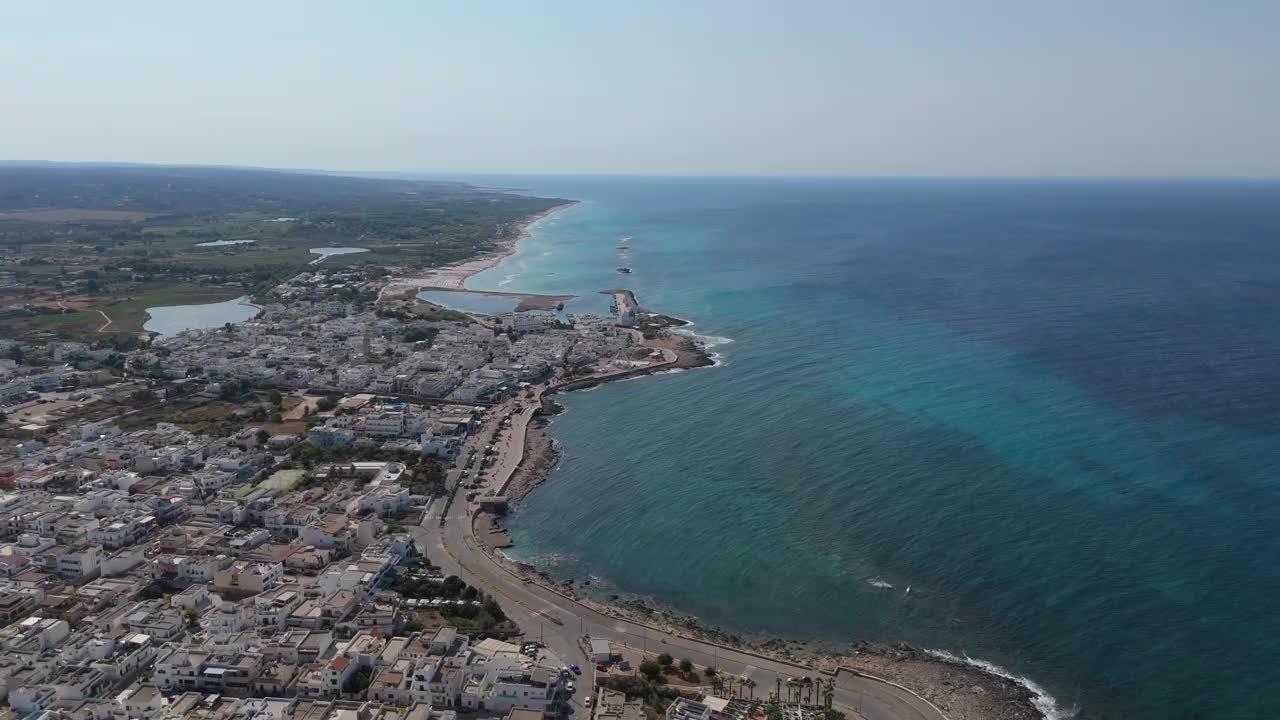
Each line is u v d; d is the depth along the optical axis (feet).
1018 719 550.36
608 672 590.14
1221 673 587.27
